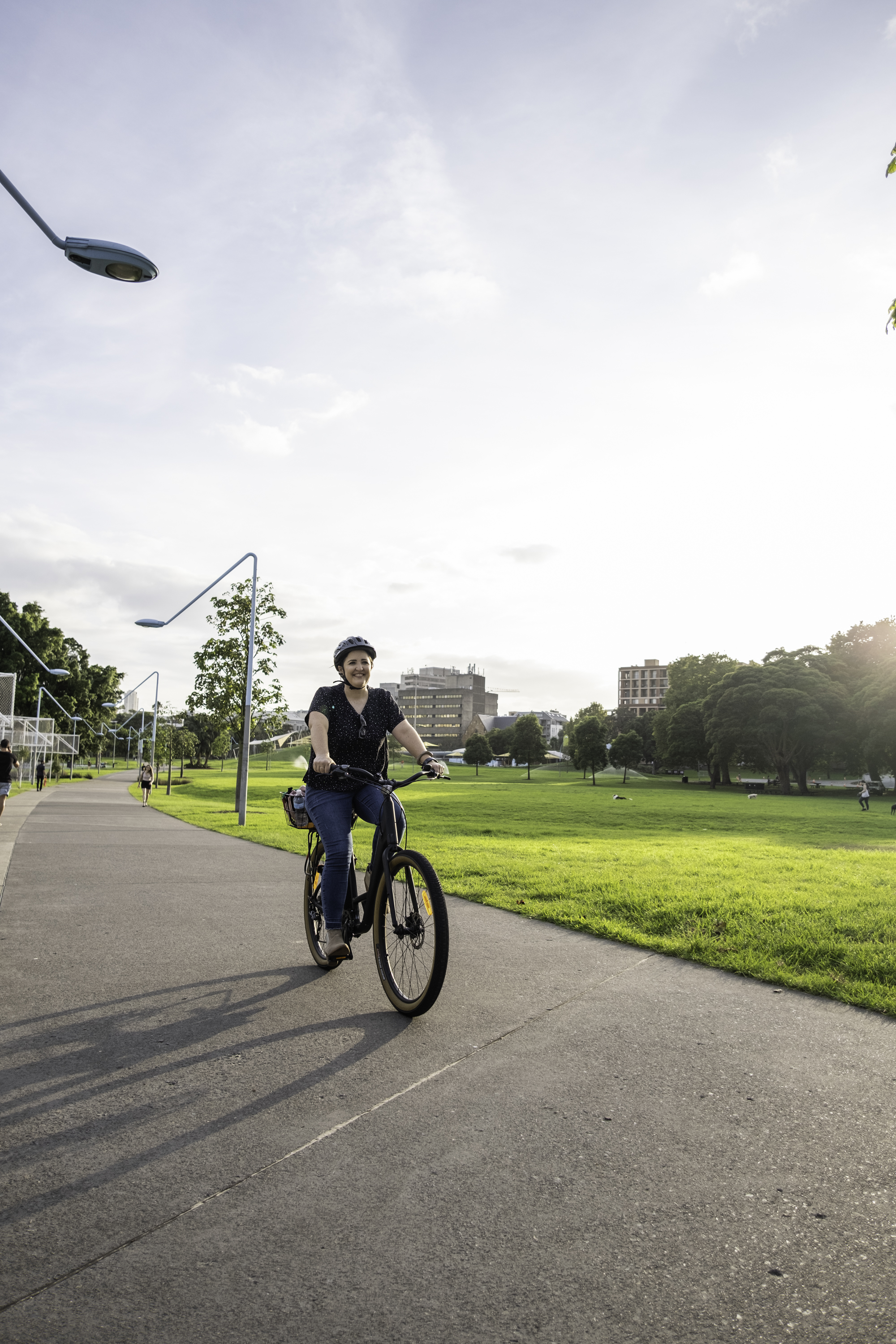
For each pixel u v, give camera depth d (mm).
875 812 38906
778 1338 1749
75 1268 1947
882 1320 1811
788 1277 1957
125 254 8336
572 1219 2191
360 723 4422
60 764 58344
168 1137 2633
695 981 4543
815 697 63188
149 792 34656
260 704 26844
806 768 66562
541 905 6934
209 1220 2160
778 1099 2975
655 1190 2348
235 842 12867
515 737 93938
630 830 23141
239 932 5742
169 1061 3285
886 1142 2658
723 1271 1979
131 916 6301
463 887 8000
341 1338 1727
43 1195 2273
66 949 5176
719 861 11664
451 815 27906
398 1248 2051
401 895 4062
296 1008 4000
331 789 4457
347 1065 3252
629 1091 3031
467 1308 1829
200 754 123125
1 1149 2541
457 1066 3260
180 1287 1882
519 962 4945
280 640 26922
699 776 101375
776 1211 2244
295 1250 2033
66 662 61844
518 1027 3738
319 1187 2336
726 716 65812
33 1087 3020
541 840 16953
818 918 6461
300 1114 2809
